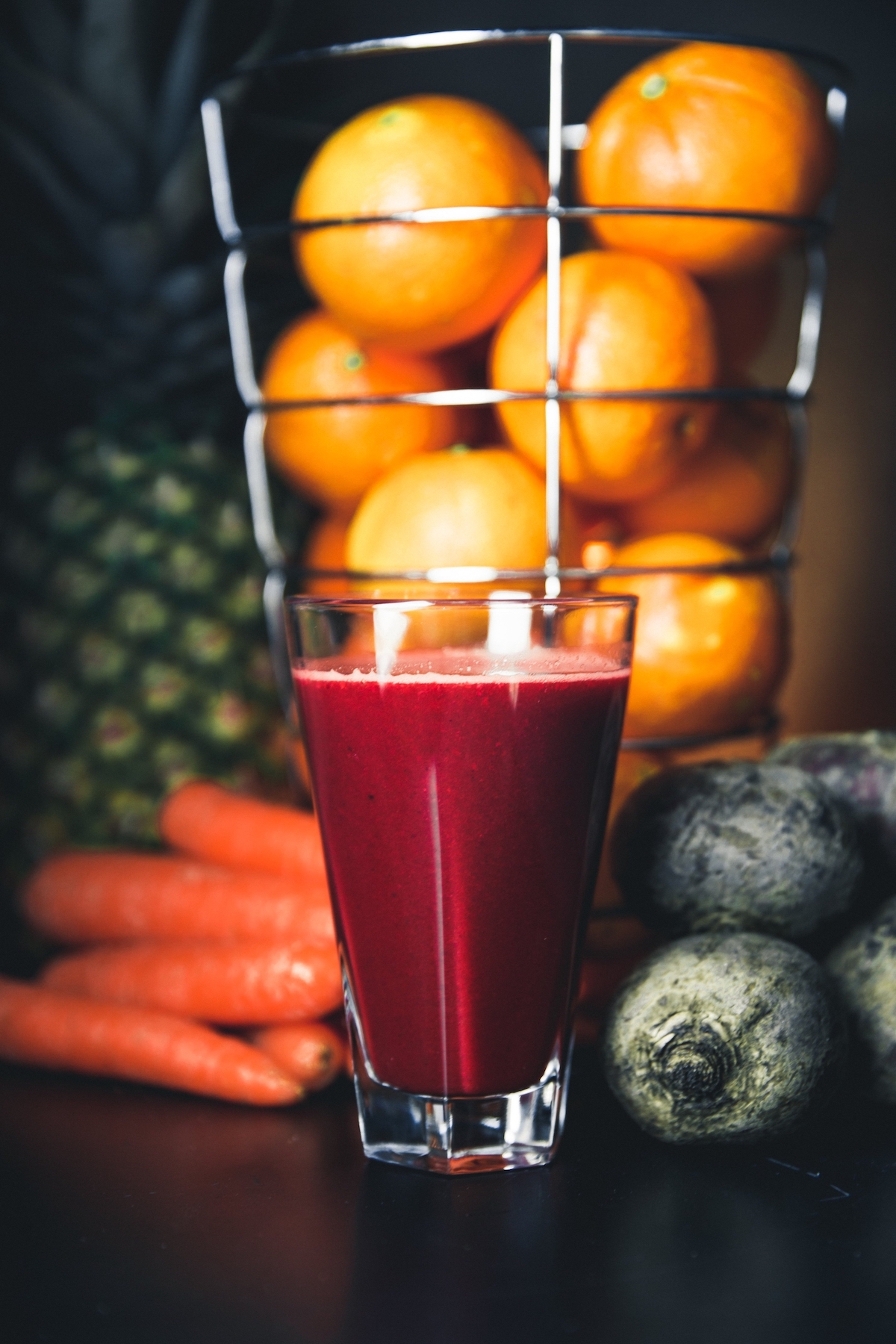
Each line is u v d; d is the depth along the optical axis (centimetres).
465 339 60
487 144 57
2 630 70
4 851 69
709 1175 49
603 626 49
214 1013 57
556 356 56
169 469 71
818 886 52
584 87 89
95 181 71
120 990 59
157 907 62
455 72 88
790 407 65
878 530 99
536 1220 46
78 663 68
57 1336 42
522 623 48
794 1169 49
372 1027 49
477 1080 48
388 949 48
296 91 73
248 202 73
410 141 56
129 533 69
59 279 71
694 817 52
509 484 58
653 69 60
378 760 47
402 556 58
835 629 98
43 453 77
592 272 57
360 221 56
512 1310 42
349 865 48
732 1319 42
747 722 62
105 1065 56
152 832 69
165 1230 46
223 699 69
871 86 95
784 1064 48
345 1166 49
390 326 58
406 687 46
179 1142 51
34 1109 54
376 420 61
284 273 73
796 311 94
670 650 58
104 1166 50
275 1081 53
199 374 73
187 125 71
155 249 71
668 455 58
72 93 69
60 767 69
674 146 57
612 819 58
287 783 72
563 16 89
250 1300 43
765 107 58
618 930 59
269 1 73
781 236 59
